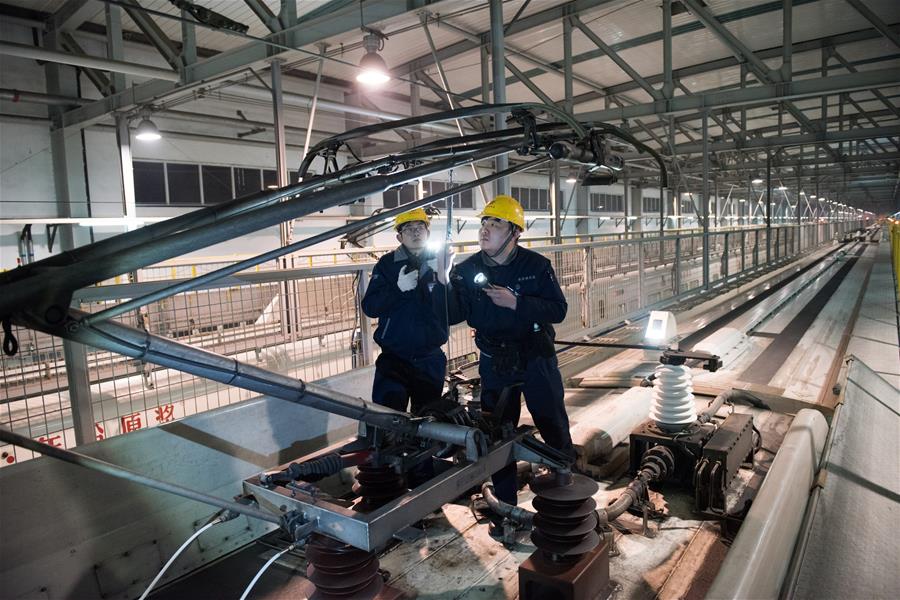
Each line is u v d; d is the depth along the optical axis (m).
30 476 2.21
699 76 15.09
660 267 10.27
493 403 2.94
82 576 2.33
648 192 31.73
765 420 4.46
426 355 3.08
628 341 7.43
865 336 8.16
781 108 14.77
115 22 7.75
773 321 9.69
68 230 10.52
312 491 2.03
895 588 2.31
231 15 8.97
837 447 3.36
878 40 12.84
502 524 2.83
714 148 15.91
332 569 2.08
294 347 4.12
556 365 2.95
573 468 3.54
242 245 12.73
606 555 2.42
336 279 4.24
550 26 10.46
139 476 1.57
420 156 2.37
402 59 12.00
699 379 5.82
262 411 3.10
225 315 3.78
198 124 12.48
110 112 8.98
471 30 10.57
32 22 9.81
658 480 3.20
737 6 10.95
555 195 12.04
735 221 32.28
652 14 10.99
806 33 12.67
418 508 1.94
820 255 29.66
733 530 2.87
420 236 2.94
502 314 2.79
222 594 2.48
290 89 13.50
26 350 3.07
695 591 2.43
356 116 15.08
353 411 2.08
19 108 9.93
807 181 31.30
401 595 2.41
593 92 15.91
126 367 3.62
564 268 7.14
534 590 2.26
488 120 13.59
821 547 2.43
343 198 1.69
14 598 2.15
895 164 22.80
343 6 6.97
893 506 3.08
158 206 11.99
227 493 2.89
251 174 13.68
